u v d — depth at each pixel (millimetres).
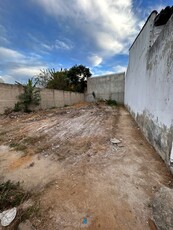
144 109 3686
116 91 13695
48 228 1122
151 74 3047
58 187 1645
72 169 2045
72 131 4055
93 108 9500
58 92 10539
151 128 2941
